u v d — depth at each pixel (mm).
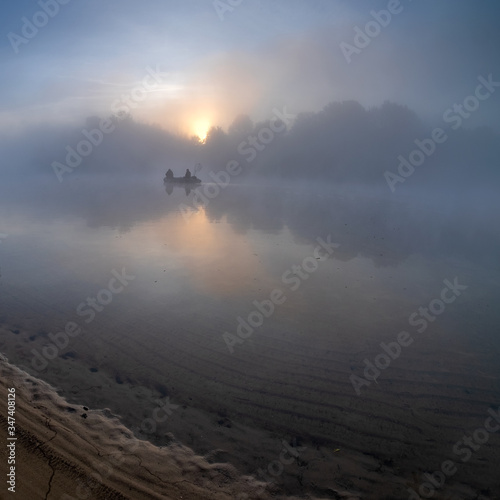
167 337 7477
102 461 4203
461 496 4113
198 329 7848
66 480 3895
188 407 5402
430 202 33938
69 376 6059
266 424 5125
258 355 6891
